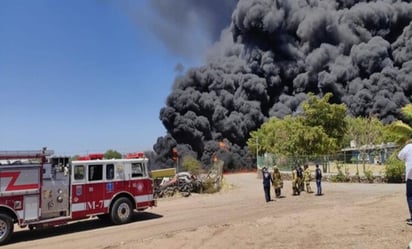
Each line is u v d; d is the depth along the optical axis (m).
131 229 15.04
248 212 17.83
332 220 11.56
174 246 10.08
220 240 10.24
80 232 15.10
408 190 9.55
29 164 14.25
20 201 13.96
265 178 22.12
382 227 9.91
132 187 17.08
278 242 9.39
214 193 29.23
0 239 13.31
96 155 16.62
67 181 15.26
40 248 12.42
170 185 28.42
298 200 21.83
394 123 29.34
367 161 42.59
